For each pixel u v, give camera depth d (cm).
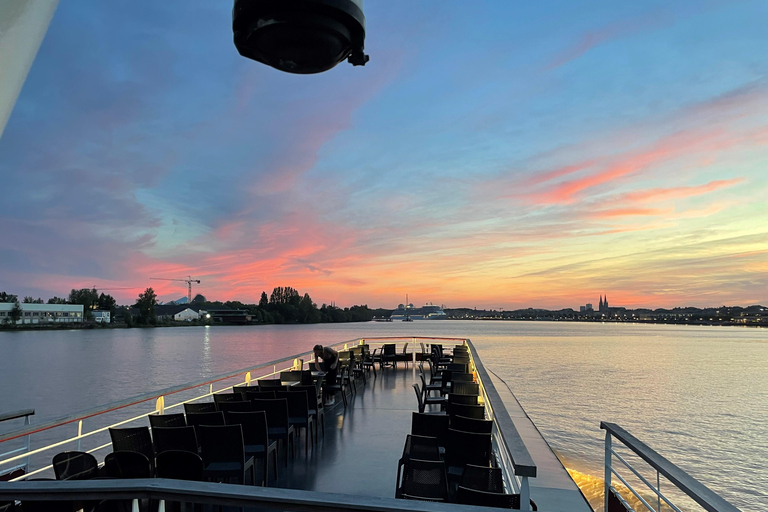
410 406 970
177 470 415
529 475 272
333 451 669
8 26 67
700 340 18238
